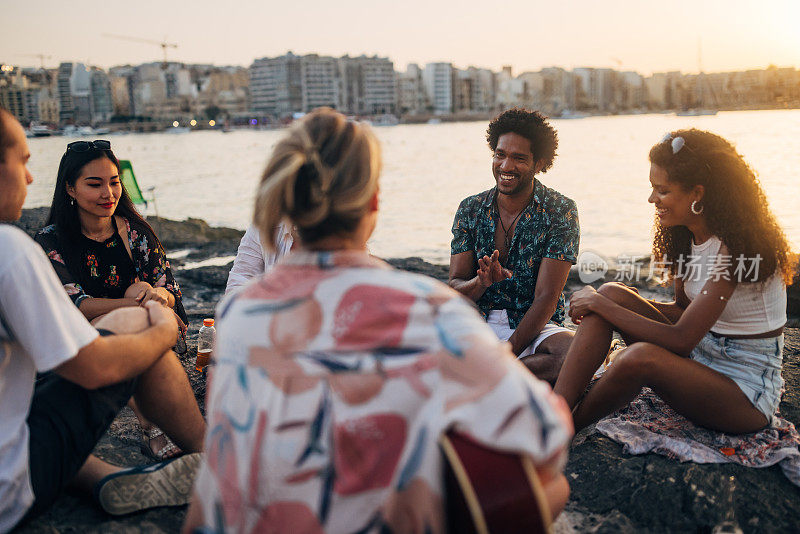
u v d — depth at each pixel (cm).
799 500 233
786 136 4656
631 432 274
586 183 2409
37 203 1928
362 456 124
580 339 262
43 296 170
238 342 133
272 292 135
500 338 333
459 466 123
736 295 250
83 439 193
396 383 124
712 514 228
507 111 322
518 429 123
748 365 258
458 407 123
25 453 178
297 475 124
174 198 2277
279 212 136
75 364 175
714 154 245
